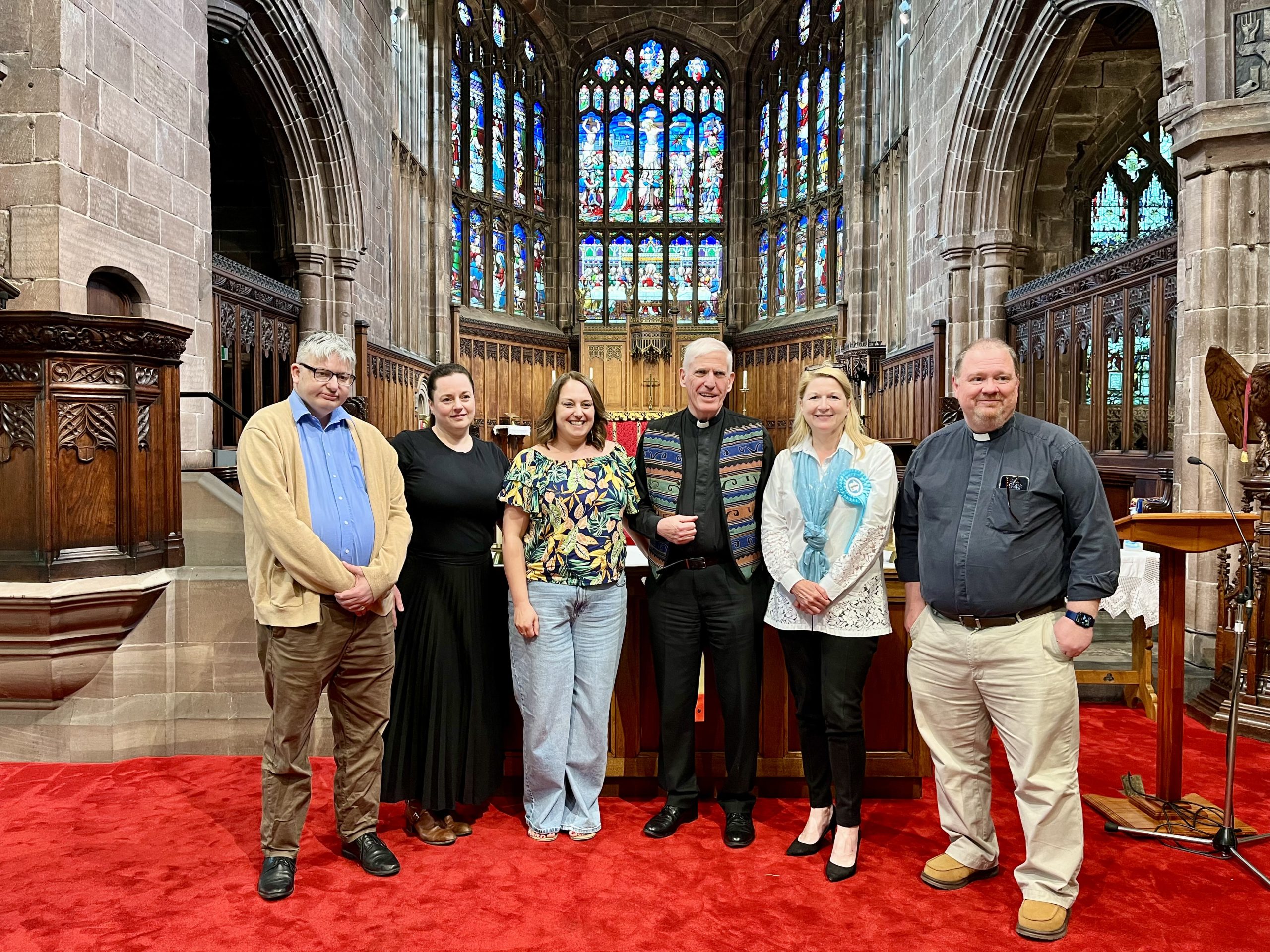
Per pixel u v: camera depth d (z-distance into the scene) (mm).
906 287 13602
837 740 2932
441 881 2863
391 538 2939
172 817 3385
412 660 3219
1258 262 5605
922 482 2846
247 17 8359
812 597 2895
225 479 7043
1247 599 3086
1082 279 8367
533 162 20203
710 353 3213
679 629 3229
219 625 4184
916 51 12484
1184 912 2688
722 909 2688
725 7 20406
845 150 16203
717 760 3736
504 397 18766
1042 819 2604
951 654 2768
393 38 13773
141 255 5699
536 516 3174
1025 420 2715
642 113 21094
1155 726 4754
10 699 4020
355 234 10727
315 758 4094
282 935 2521
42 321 3871
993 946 2488
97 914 2625
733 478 3174
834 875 2881
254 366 8945
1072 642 2551
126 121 5527
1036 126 9711
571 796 3371
